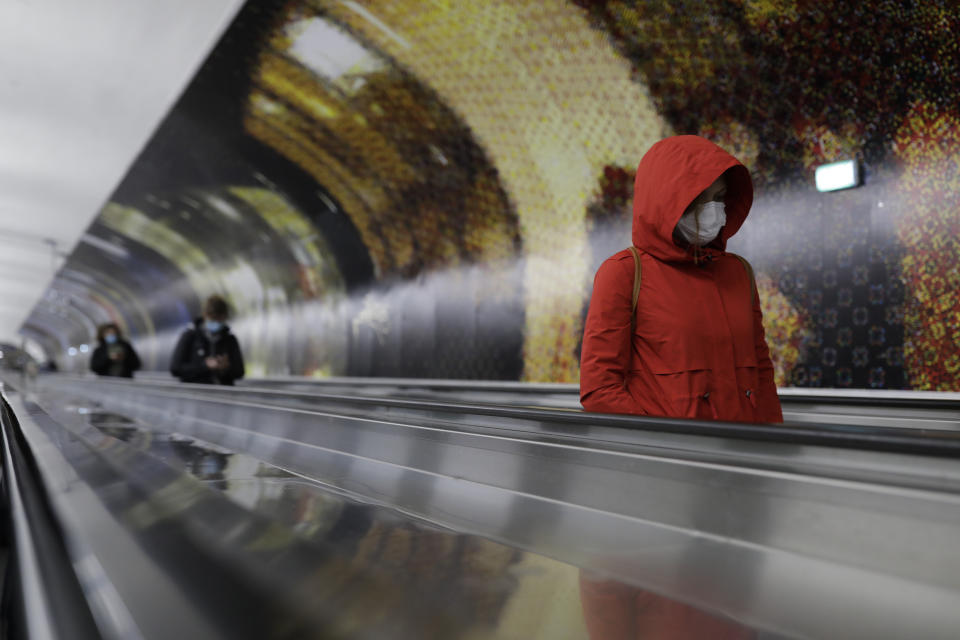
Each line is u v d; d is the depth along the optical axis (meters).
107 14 7.58
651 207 1.85
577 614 1.08
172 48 8.14
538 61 6.96
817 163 5.29
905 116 4.66
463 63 7.46
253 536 1.29
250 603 0.98
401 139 9.25
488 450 2.24
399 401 2.86
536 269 8.68
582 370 1.89
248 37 7.67
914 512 1.18
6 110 10.80
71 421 3.48
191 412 5.49
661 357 1.83
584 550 1.56
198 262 18.56
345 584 1.06
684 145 1.84
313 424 3.50
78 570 1.13
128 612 0.96
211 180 12.74
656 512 1.64
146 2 7.23
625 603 1.15
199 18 7.39
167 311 25.02
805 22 5.02
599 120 7.08
